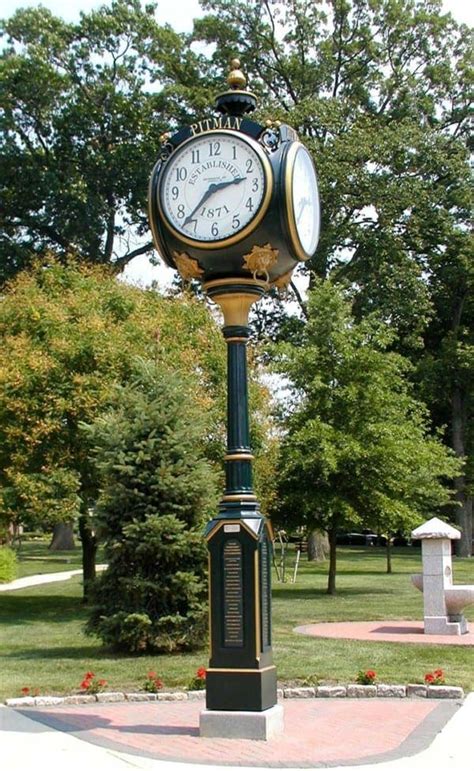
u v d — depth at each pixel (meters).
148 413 13.63
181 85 36.94
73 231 37.09
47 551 50.16
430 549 15.40
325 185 33.06
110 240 39.34
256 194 7.92
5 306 21.81
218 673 7.82
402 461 23.20
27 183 36.41
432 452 25.20
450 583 15.79
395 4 38.12
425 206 35.69
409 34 38.66
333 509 22.30
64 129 36.81
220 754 7.29
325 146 33.47
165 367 15.80
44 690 10.25
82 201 35.91
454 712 9.09
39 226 37.59
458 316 43.22
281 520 23.80
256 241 8.01
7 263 35.94
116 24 37.16
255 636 7.79
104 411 19.08
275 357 24.61
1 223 37.56
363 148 33.38
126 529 12.88
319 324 24.20
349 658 12.20
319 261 35.34
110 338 20.25
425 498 27.22
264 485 22.30
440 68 39.06
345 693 10.01
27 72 35.84
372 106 39.38
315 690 10.02
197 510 13.34
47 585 27.27
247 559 7.85
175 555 13.08
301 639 14.30
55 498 19.30
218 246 8.00
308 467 22.33
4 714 9.10
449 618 15.40
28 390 19.94
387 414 24.16
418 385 40.94
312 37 38.78
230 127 8.22
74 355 19.98
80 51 37.47
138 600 13.03
